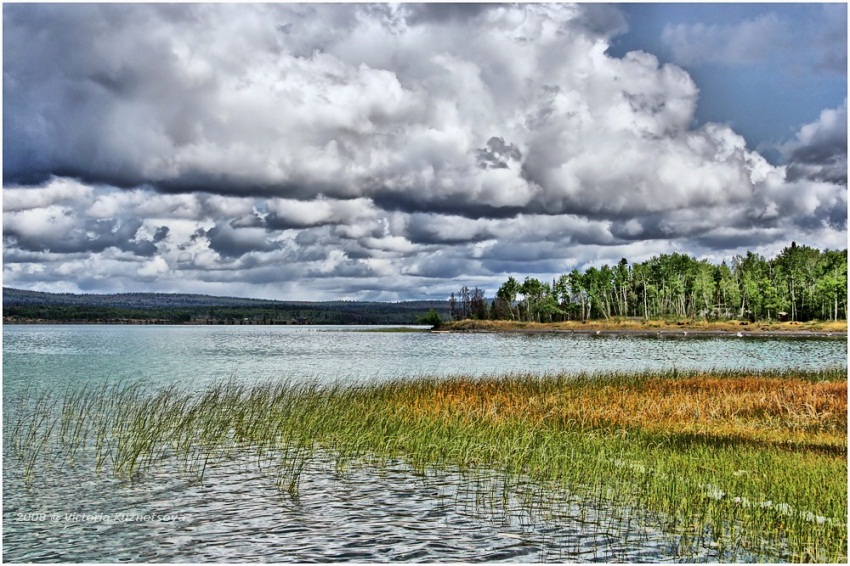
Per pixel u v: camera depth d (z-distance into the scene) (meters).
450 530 14.86
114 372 58.16
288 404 28.89
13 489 18.38
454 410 27.77
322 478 19.11
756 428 24.91
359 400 30.42
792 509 14.98
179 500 17.28
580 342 123.06
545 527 14.80
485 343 125.19
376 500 16.97
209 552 14.01
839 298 153.12
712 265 192.00
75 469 20.42
